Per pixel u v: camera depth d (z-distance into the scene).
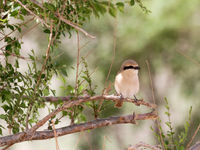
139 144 7.75
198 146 7.80
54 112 7.38
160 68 17.92
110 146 17.12
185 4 16.42
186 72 17.48
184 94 17.39
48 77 7.83
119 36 16.81
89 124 7.61
